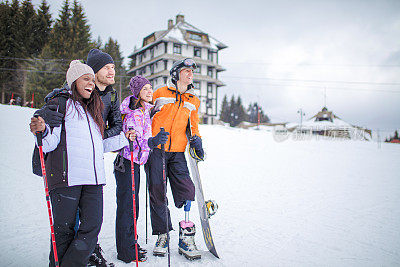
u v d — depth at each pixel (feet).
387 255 9.45
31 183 16.76
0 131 32.76
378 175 29.09
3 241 9.03
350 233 11.73
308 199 18.15
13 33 126.41
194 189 9.23
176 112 9.30
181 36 127.13
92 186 6.46
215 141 49.03
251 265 8.30
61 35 125.08
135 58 158.10
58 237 6.10
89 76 6.46
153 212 8.91
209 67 137.80
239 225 12.33
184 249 8.65
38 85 105.19
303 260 8.86
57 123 5.90
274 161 35.96
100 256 7.56
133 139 7.65
